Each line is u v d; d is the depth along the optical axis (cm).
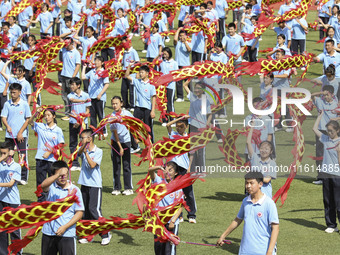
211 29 3562
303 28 4162
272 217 1580
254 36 3656
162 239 1681
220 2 4662
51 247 1738
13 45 3912
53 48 3047
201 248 2014
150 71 2886
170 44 4975
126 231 2194
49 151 2345
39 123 2366
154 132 3225
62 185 1741
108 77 3059
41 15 4775
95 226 1772
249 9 4353
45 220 1647
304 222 2214
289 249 1989
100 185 2105
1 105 3241
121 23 4125
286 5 4194
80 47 4456
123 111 2456
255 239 1595
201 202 2412
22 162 2455
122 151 2417
